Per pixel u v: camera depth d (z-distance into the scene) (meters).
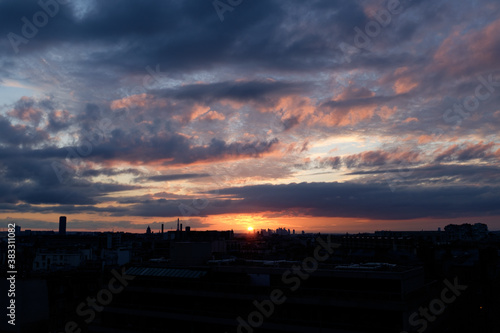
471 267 83.12
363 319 50.25
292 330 52.22
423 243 101.38
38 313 65.94
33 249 140.50
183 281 62.66
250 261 67.69
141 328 63.94
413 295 50.50
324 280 54.22
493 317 77.50
